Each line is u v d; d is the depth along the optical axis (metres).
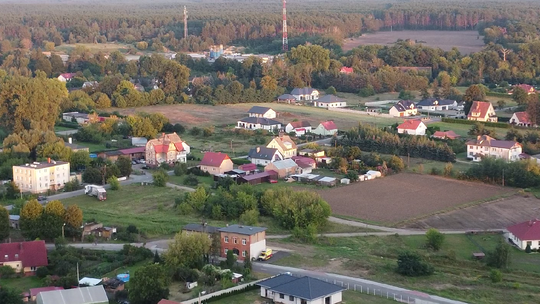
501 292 106.94
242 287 105.56
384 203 156.00
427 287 108.88
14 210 145.25
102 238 131.88
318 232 137.38
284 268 116.31
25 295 103.94
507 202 156.75
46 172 167.75
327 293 100.19
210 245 120.25
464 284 110.31
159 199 159.50
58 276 112.44
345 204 155.25
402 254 116.62
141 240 131.50
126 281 108.00
